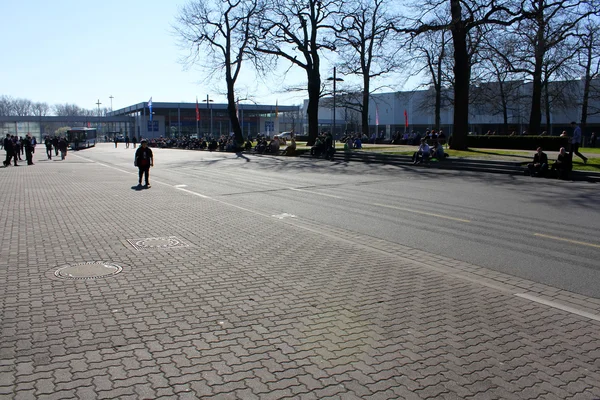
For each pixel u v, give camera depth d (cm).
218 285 612
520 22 2689
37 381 368
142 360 406
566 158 1970
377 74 4844
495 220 1113
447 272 702
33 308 520
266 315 514
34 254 758
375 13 4594
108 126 12431
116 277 639
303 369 398
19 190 1625
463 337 471
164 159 3525
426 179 2012
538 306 565
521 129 6644
